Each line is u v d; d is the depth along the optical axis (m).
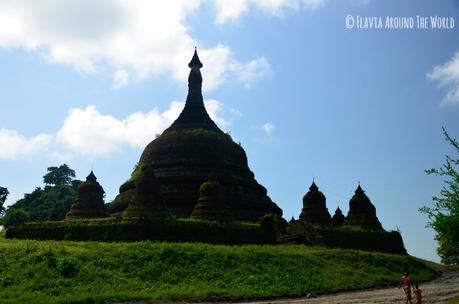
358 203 63.91
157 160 65.19
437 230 21.55
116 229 46.44
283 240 52.19
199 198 54.03
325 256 45.56
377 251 57.91
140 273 36.22
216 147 66.25
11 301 29.23
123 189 66.62
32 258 36.19
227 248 42.44
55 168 114.38
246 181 65.25
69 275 34.31
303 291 35.88
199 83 75.00
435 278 50.44
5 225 66.56
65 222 49.03
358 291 37.94
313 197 66.94
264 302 32.03
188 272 37.28
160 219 46.91
